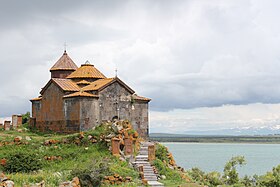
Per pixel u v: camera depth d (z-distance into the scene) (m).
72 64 61.88
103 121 50.91
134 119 54.12
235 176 49.94
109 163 38.69
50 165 40.56
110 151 42.78
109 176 35.31
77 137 44.94
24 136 47.44
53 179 32.59
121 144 43.47
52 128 52.75
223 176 50.72
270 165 93.62
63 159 41.94
